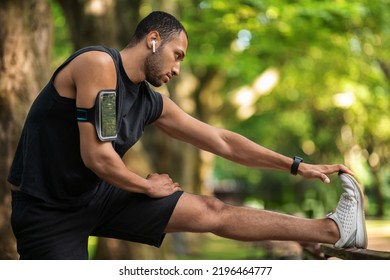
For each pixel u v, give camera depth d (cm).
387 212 4719
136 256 1369
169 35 512
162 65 512
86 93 491
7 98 834
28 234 518
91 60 492
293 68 2653
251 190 5091
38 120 510
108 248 1368
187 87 2503
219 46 2214
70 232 519
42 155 510
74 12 1398
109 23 1387
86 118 492
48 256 515
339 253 521
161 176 533
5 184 824
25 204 520
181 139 572
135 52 513
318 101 3083
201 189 2833
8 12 834
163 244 1466
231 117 2733
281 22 1931
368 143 3447
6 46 838
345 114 3256
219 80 2714
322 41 2031
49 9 884
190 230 530
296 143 4047
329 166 554
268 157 567
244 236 527
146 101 541
